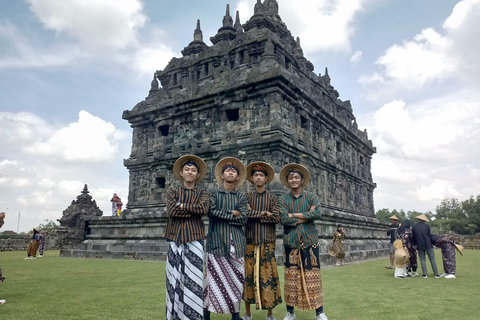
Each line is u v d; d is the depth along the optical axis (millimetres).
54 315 6453
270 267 5973
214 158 24859
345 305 7250
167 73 34094
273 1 33875
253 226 6117
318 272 6008
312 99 26375
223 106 25609
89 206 45344
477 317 6234
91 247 23484
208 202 5582
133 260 19625
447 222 94188
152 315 6418
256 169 6492
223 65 29812
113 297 8148
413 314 6457
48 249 39875
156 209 27547
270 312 5996
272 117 22828
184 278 5184
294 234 6074
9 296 8352
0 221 8039
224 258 5648
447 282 10867
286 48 29281
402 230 13008
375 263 18938
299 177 6504
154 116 30484
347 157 34125
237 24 34188
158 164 29078
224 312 5445
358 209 34812
